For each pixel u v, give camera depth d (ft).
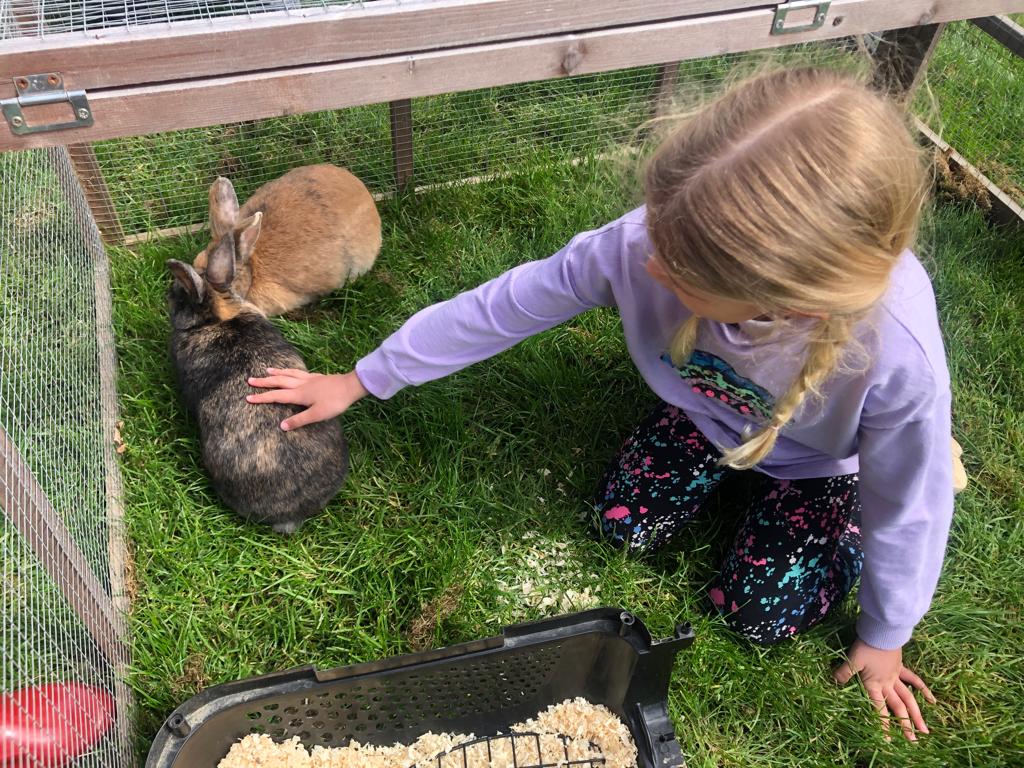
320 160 4.48
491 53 2.64
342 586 3.02
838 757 2.77
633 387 3.63
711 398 2.83
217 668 2.80
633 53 2.83
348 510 3.22
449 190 4.30
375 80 2.57
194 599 2.94
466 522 3.17
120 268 3.90
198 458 3.30
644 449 3.19
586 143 4.59
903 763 2.71
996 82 4.92
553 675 2.73
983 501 3.42
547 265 2.74
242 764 2.56
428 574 3.02
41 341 3.10
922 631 3.04
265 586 3.00
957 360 3.85
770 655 2.96
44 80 2.24
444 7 2.51
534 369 3.59
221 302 3.28
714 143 1.90
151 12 2.52
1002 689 2.92
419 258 4.10
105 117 2.36
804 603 2.95
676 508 3.15
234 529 3.11
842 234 1.82
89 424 3.12
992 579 3.18
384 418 3.44
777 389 2.52
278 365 3.19
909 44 4.28
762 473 3.22
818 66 2.11
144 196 4.18
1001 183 4.69
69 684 2.33
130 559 3.01
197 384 3.15
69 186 3.60
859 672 2.88
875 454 2.49
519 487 3.31
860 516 3.00
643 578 3.13
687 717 2.80
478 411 3.51
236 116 2.49
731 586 2.99
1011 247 4.35
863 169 1.80
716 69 4.54
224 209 3.73
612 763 2.67
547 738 2.74
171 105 2.40
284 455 2.98
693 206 1.87
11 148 2.34
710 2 2.84
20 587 2.28
